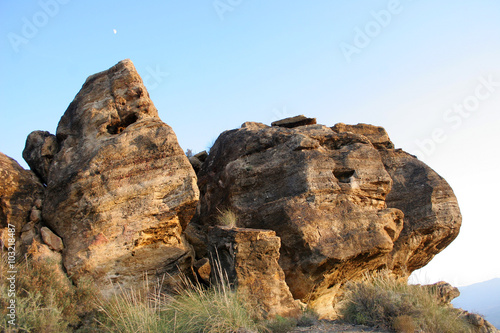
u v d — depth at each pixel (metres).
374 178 13.07
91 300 9.49
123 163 11.11
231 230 10.58
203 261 11.71
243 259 10.20
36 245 10.37
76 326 9.00
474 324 12.23
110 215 10.64
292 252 11.69
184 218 11.24
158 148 11.34
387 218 12.55
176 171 11.15
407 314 10.29
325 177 12.52
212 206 13.79
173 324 8.84
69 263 10.27
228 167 13.53
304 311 10.92
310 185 12.23
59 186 11.19
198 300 9.45
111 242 10.46
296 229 11.61
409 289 11.44
